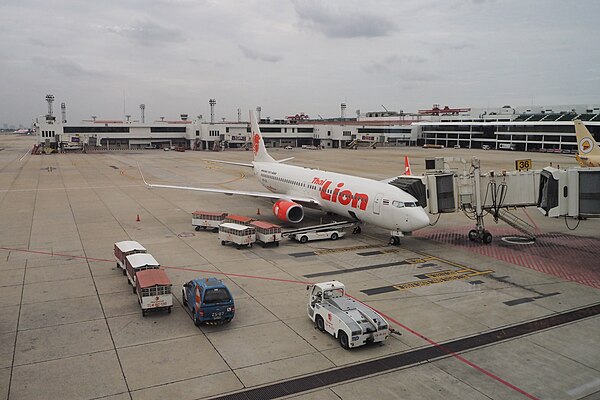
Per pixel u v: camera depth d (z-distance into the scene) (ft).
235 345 69.26
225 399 55.26
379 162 391.24
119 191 231.71
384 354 67.31
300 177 168.45
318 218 168.96
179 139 637.30
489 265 112.37
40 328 74.33
